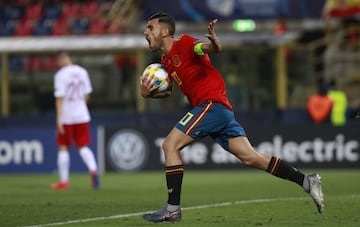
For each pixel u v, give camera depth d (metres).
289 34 75.81
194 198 38.31
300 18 76.19
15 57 77.00
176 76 26.72
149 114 70.50
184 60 26.20
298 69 76.56
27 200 37.78
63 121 45.88
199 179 54.50
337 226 26.12
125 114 70.62
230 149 26.56
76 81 45.69
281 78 72.88
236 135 26.31
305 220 27.89
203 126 26.00
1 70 75.56
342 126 64.88
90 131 64.50
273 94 74.81
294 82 76.50
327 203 34.00
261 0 75.81
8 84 74.62
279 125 65.12
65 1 88.06
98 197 39.41
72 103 45.88
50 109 76.81
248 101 74.94
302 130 65.12
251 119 70.12
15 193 42.75
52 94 76.75
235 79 75.06
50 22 86.44
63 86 45.34
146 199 38.03
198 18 75.88
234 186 47.12
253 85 74.88
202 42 25.73
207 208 32.66
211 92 26.11
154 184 49.81
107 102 74.88
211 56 75.00
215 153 64.88
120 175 60.69
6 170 65.25
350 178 53.75
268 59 74.81
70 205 34.84
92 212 31.73
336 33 77.94
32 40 75.75
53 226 26.94
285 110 70.50
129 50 73.31
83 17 86.12
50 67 76.69
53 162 65.00
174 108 74.31
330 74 78.81
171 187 26.22
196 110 26.09
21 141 65.25
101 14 85.88
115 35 76.50
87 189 45.72
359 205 33.12
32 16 87.69
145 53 73.31
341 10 76.69
